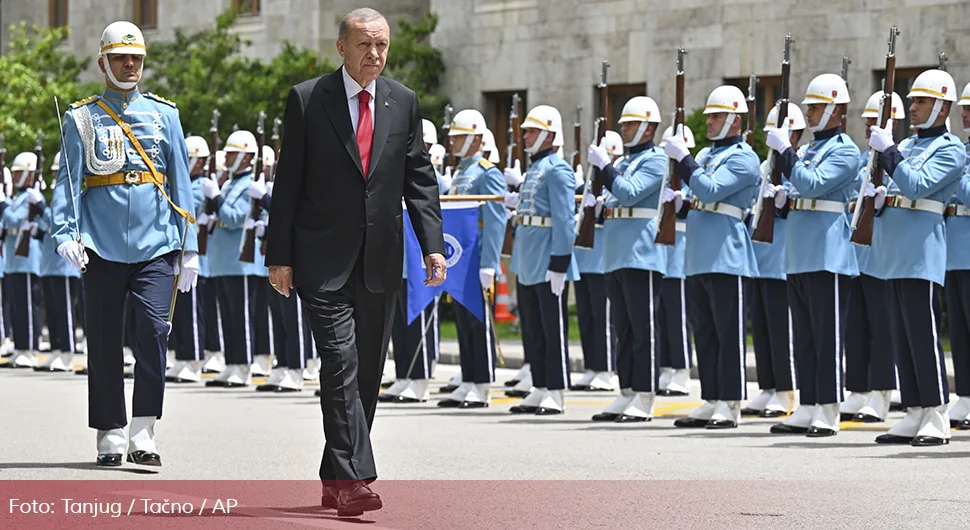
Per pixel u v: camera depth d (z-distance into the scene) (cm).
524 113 6669
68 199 2339
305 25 7225
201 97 6519
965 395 3039
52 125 6906
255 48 7394
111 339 2367
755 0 5844
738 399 3014
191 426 3014
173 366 4316
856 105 5575
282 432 2902
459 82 6769
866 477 2302
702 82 5997
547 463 2452
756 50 5844
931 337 2722
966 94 2962
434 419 3200
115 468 2352
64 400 3591
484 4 6681
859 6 5562
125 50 2373
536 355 3350
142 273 2372
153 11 7950
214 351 4466
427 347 3694
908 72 5519
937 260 2741
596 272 3944
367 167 1914
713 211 3005
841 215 2892
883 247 2791
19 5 8438
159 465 2373
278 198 1916
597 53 6328
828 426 2864
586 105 6372
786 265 2923
